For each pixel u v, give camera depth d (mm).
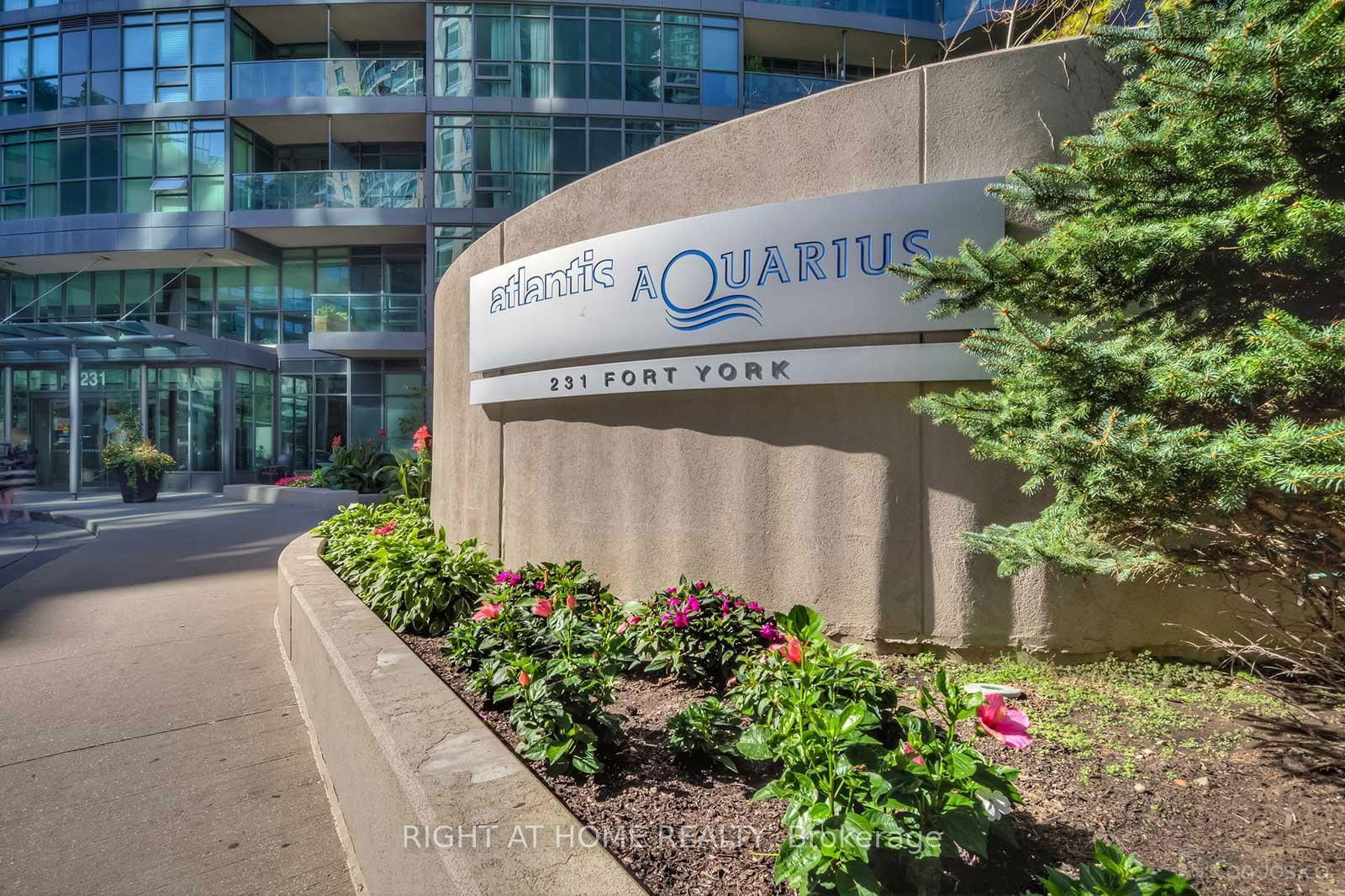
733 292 4270
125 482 16688
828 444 4090
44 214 21094
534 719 2555
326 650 3357
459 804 1938
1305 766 2428
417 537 6496
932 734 2002
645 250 4645
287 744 3605
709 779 2494
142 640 5508
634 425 4875
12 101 21297
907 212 3818
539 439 5621
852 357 3912
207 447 20188
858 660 2762
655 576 4723
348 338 20031
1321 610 2531
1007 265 2699
